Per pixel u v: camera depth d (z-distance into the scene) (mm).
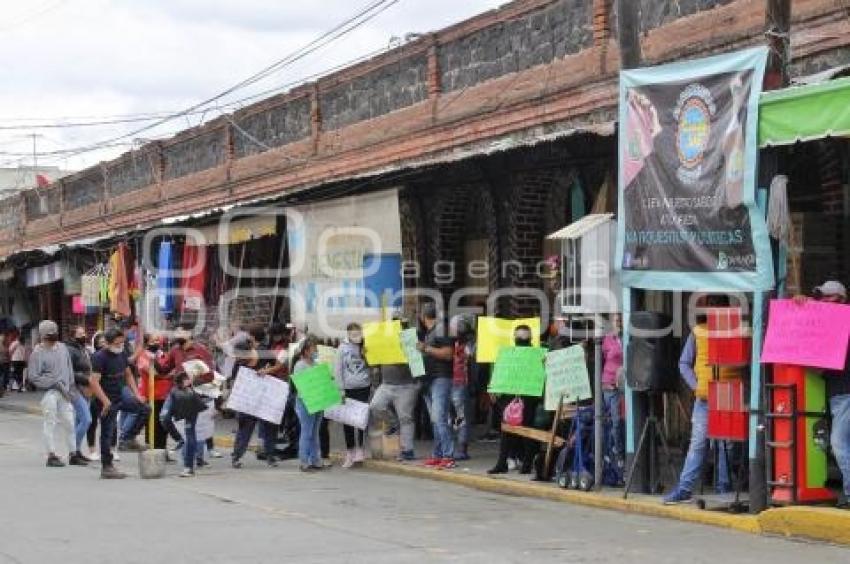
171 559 8922
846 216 12898
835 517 9641
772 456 10602
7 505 11875
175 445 18406
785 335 10391
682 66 11305
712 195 10992
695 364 11500
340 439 19500
